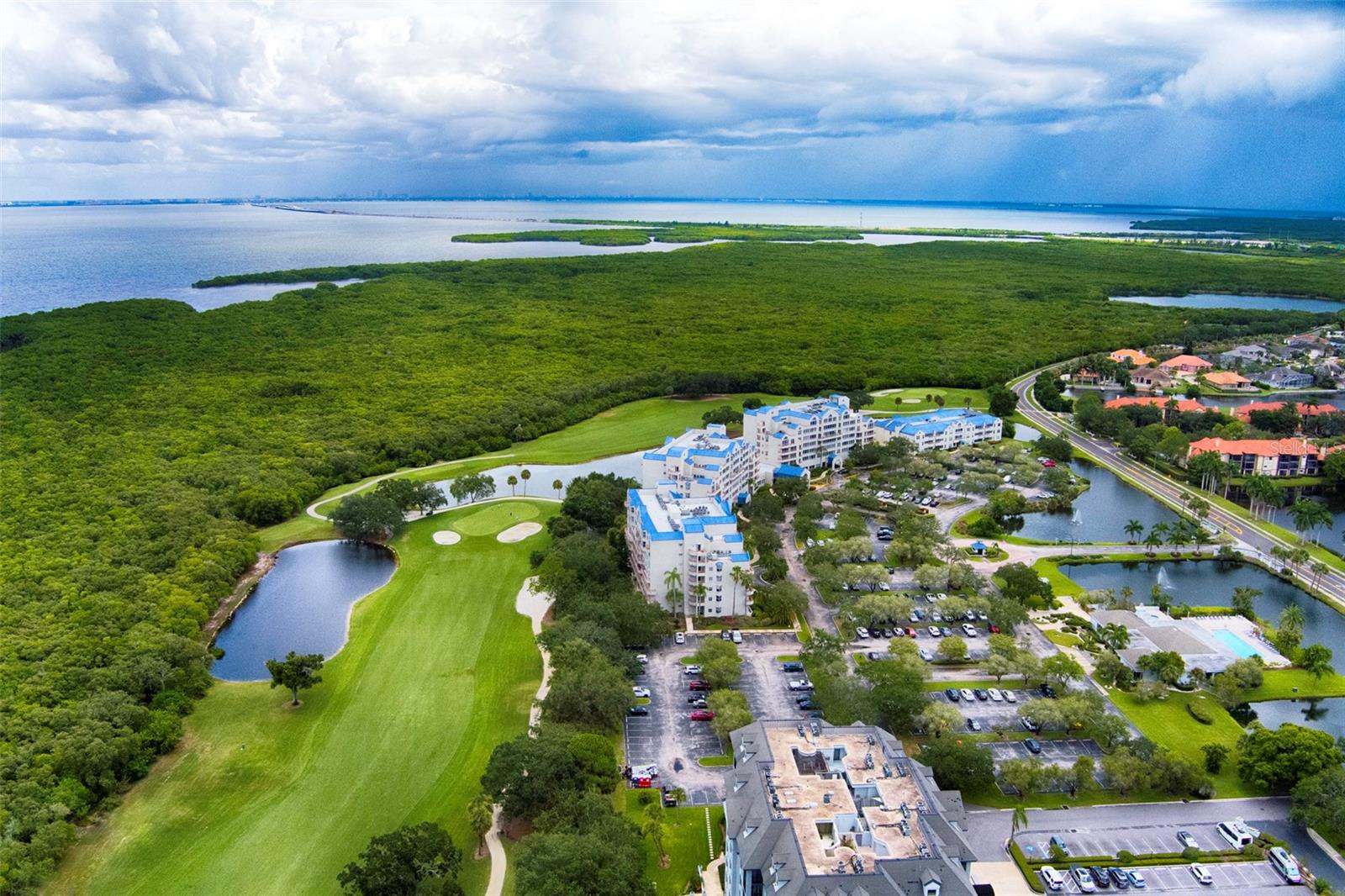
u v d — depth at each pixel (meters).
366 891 175.75
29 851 189.38
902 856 142.00
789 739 175.00
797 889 135.38
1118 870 187.62
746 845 150.00
